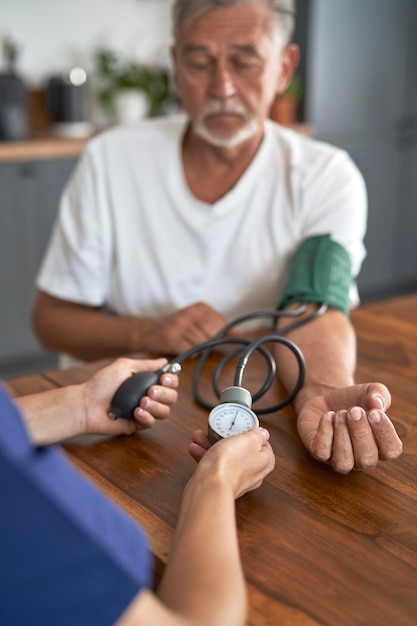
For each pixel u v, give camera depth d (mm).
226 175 1521
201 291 1553
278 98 3482
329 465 884
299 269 1343
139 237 1556
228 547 613
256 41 1354
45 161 3039
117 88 3408
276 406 1018
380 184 3979
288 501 810
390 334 1297
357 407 847
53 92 3301
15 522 451
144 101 3441
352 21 3627
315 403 967
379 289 4191
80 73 3332
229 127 1425
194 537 618
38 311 1589
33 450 500
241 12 1341
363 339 1275
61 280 1568
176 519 781
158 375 1006
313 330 1191
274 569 695
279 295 1547
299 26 3564
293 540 740
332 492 829
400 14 3781
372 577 686
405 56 3863
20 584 457
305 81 3615
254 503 805
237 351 1094
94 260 1562
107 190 1556
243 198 1514
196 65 1388
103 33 3531
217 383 1065
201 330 1255
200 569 583
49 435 930
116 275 1578
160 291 1559
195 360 1189
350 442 849
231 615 553
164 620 500
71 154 3088
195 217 1521
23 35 3346
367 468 862
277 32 1389
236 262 1535
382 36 3750
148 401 960
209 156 1506
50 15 3385
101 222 1548
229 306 1560
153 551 722
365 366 1165
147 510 798
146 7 3602
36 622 463
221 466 728
